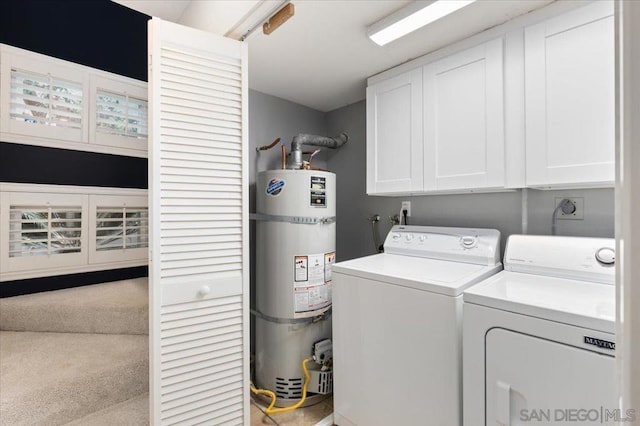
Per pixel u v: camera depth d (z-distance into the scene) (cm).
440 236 190
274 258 206
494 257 164
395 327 144
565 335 98
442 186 177
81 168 244
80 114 242
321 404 202
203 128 142
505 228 182
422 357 135
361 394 159
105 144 254
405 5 143
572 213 157
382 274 150
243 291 153
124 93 262
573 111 134
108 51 255
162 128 132
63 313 208
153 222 129
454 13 146
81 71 241
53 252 231
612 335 90
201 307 141
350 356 165
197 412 139
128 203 266
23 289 222
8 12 212
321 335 211
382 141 208
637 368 34
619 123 37
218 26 159
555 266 142
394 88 201
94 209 249
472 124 165
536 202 170
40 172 226
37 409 148
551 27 139
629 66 35
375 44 175
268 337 208
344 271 167
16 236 217
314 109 285
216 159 145
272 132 256
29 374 161
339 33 165
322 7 144
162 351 131
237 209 151
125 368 174
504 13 147
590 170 130
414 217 227
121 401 172
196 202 140
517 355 108
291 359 202
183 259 137
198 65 140
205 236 142
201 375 141
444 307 128
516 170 150
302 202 203
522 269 152
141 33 273
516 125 150
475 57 163
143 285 246
